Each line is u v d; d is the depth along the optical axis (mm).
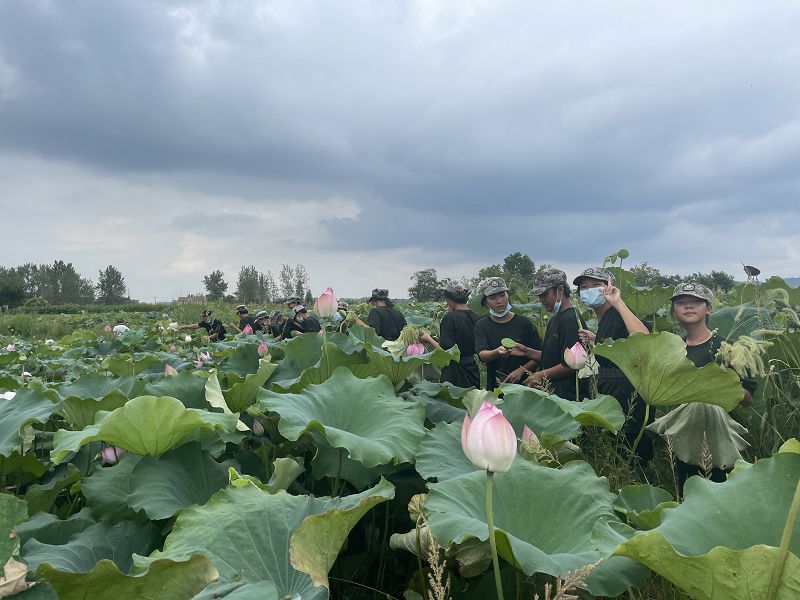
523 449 2879
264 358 4930
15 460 3201
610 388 4609
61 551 2215
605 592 1931
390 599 2516
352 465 2977
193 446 2936
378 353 4273
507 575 2369
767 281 6871
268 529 2121
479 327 5977
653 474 4336
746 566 1540
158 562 1665
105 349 9906
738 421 4574
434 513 2160
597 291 4793
